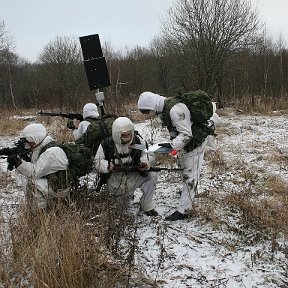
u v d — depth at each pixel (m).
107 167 4.75
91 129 5.04
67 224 3.73
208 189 6.13
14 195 5.74
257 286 3.69
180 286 3.66
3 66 27.56
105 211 4.47
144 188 5.06
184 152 4.94
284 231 4.61
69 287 3.37
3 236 3.87
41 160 4.48
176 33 20.88
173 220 4.99
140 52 27.22
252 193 5.89
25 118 16.31
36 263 3.30
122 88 19.94
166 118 4.75
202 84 18.53
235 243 4.43
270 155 8.41
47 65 27.30
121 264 3.80
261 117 14.76
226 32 18.09
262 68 20.48
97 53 6.56
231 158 8.26
